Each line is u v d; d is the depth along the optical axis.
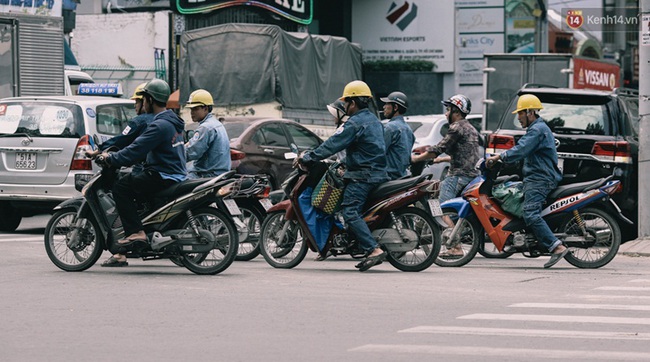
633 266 14.85
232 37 30.62
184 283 12.34
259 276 13.07
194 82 30.92
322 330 9.34
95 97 18.64
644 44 17.56
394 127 14.18
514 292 11.91
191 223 12.95
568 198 14.14
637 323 9.82
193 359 8.12
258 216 14.90
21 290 11.70
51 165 17.83
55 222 13.49
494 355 8.28
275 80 30.28
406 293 11.70
